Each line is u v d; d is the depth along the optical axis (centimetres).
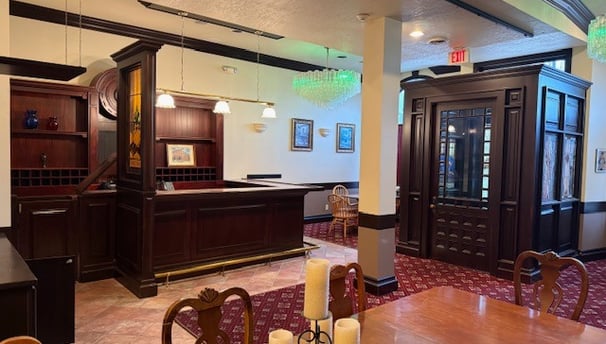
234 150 762
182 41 674
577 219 605
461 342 172
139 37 635
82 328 345
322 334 140
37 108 554
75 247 469
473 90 551
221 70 732
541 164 510
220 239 512
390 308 210
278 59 808
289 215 580
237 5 395
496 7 406
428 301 221
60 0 520
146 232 421
